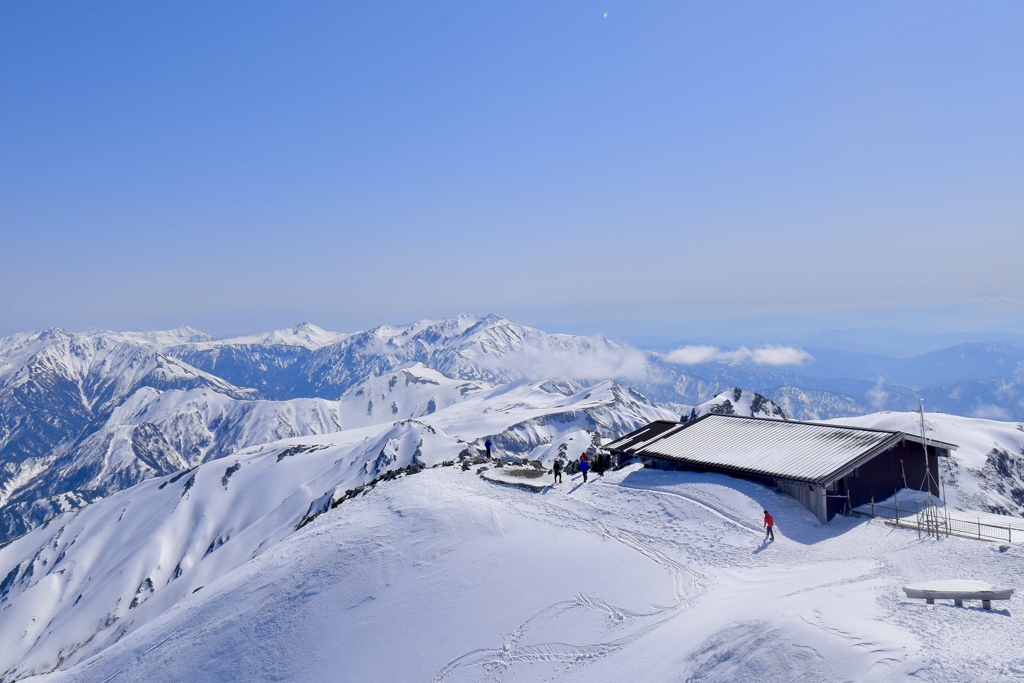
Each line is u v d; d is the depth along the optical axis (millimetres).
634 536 47094
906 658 23797
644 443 62438
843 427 55156
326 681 40406
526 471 69438
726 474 53281
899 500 48531
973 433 119125
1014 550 35469
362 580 49906
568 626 38156
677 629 33688
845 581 33906
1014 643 23969
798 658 25797
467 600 43688
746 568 39875
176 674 46125
